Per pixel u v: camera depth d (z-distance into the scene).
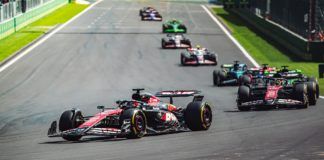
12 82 156.88
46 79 160.50
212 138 64.19
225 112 95.69
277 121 79.88
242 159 49.56
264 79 99.31
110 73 169.75
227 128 73.62
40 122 95.25
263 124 77.25
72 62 190.75
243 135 66.00
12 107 117.56
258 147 55.97
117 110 66.12
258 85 98.62
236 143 59.53
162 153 54.75
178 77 162.12
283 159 48.81
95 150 58.12
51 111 109.62
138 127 64.50
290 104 92.50
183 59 185.00
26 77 164.50
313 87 97.00
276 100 92.62
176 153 54.47
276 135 64.75
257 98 97.12
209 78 160.00
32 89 144.50
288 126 73.44
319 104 99.56
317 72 170.88
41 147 63.31
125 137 65.81
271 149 54.28
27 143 68.88
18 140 73.81
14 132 84.25
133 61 193.00
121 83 152.25
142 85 148.25
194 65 185.25
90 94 134.50
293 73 109.69
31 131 84.12
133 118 64.00
